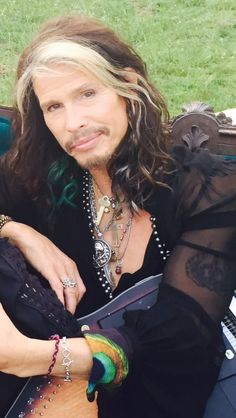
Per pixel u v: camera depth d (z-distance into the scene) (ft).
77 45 5.69
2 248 5.97
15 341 5.60
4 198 6.93
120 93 5.87
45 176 6.53
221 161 6.40
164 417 6.08
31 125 6.34
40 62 5.75
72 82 5.75
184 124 7.04
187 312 5.92
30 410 5.99
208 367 6.11
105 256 6.40
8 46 17.63
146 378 5.99
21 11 18.93
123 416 6.09
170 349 5.89
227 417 6.19
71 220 6.54
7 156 6.75
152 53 16.99
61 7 19.11
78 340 5.70
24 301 5.77
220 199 6.15
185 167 6.28
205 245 6.10
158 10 19.15
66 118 5.84
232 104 15.29
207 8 19.21
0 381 5.98
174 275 6.06
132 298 6.19
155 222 6.25
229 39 17.78
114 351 5.65
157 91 6.23
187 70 16.44
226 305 6.08
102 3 19.33
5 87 15.53
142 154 6.10
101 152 5.96
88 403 6.03
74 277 6.36
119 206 6.35
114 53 5.86
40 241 6.53
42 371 5.69
